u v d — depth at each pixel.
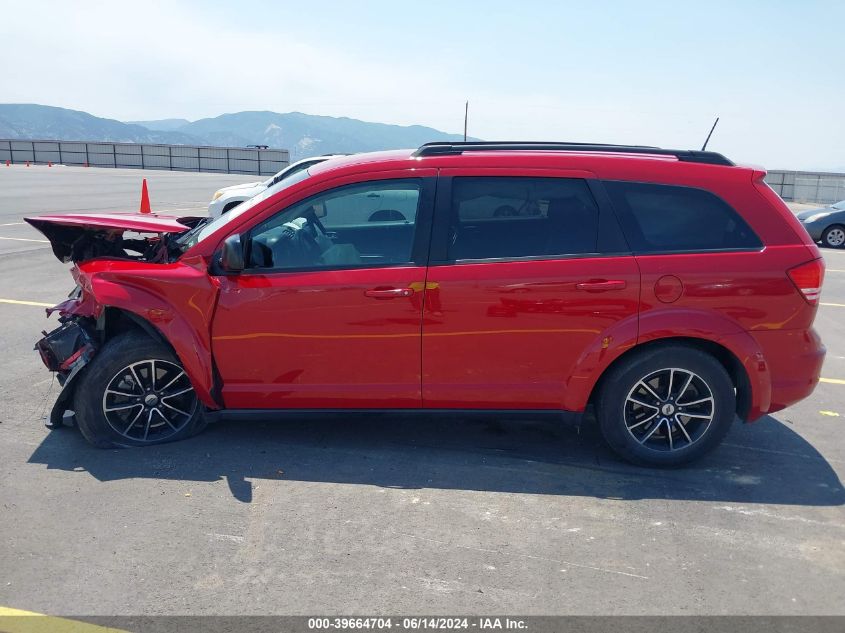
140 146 46.44
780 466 4.24
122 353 4.09
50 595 2.87
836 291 10.21
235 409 4.19
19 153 47.84
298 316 3.96
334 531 3.39
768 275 3.91
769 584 3.05
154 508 3.56
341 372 4.04
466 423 4.77
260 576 3.02
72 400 4.41
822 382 5.91
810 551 3.32
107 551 3.18
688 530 3.48
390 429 4.64
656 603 2.90
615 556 3.24
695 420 4.13
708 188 4.00
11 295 8.14
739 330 3.94
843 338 7.45
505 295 3.89
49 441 4.31
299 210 4.03
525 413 4.11
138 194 22.86
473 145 4.23
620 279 3.88
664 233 3.98
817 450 4.49
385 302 3.91
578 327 3.93
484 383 4.04
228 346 4.02
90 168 44.44
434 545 3.29
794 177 30.78
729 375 4.11
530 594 2.94
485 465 4.16
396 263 3.95
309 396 4.09
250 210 4.06
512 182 3.97
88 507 3.56
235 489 3.78
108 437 4.20
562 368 4.00
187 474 3.94
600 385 4.10
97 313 4.15
